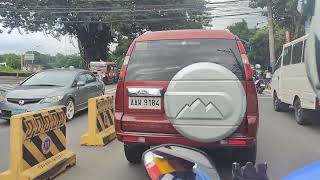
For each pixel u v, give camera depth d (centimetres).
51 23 4853
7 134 998
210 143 553
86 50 5394
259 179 213
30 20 4819
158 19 4950
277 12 3081
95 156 758
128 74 597
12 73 4700
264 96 2284
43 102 1158
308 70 204
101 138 850
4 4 4747
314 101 1027
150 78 584
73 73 1372
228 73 534
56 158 638
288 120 1286
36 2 4772
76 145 861
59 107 679
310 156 751
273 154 771
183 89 541
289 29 3055
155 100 578
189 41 598
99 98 884
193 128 541
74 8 4672
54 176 610
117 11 4662
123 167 673
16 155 549
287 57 1359
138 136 582
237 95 534
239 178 215
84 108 1378
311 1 208
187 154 231
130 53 610
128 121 588
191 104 538
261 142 899
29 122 567
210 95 535
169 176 214
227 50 587
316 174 224
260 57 5456
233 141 551
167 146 239
